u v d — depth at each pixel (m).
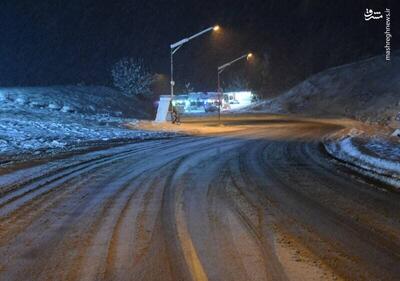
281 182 13.80
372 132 35.41
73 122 36.53
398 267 6.48
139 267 6.50
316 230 8.40
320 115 71.69
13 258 6.91
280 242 7.66
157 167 17.00
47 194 11.74
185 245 7.50
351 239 7.84
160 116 45.72
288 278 6.06
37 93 51.34
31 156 19.27
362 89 78.06
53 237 7.97
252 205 10.53
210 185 13.21
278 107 85.19
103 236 8.02
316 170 16.48
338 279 6.03
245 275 6.17
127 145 25.53
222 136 33.38
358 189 12.62
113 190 12.35
